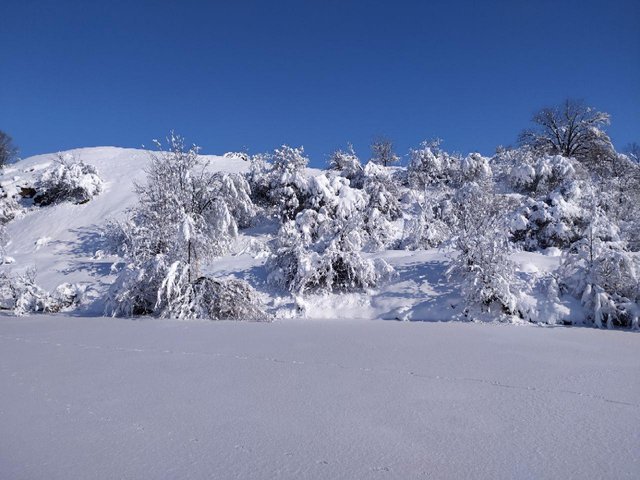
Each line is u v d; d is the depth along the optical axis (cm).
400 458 307
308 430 357
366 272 1319
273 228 2269
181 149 1489
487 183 2156
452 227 1516
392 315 1187
